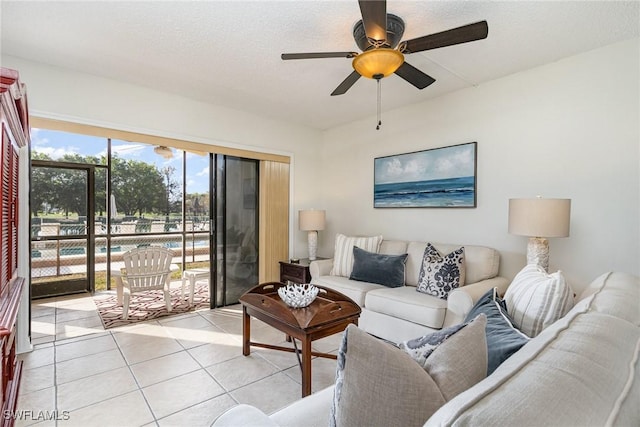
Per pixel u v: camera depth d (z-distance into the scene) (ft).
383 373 2.43
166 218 17.72
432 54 8.29
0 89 3.86
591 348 2.43
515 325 4.36
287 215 14.60
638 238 7.46
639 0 6.10
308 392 6.49
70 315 11.77
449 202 10.89
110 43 7.86
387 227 12.94
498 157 9.77
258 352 8.71
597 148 8.00
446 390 2.56
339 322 6.97
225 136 12.57
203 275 13.69
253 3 6.30
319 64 8.92
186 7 6.43
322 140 15.89
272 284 9.03
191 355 8.50
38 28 7.21
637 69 7.46
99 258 15.56
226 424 3.33
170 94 11.21
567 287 4.43
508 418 1.62
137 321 11.18
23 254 8.55
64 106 9.25
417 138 11.93
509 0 6.15
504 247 9.65
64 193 14.48
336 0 6.18
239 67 9.13
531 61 8.66
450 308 7.97
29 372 7.53
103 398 6.53
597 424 1.71
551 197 8.73
